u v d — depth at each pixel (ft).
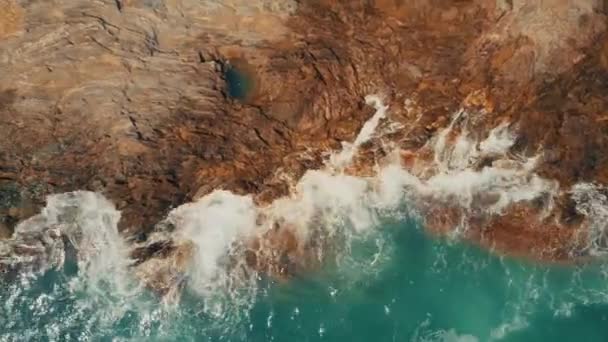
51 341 50.14
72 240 53.36
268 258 53.01
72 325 50.78
